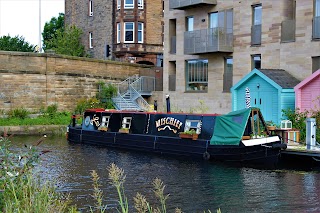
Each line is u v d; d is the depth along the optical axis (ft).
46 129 100.58
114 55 142.41
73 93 115.65
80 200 40.55
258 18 88.79
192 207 38.73
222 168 57.36
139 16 138.62
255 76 78.18
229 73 94.32
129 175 52.54
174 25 107.86
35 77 109.70
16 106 107.45
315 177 51.03
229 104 93.30
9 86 106.52
